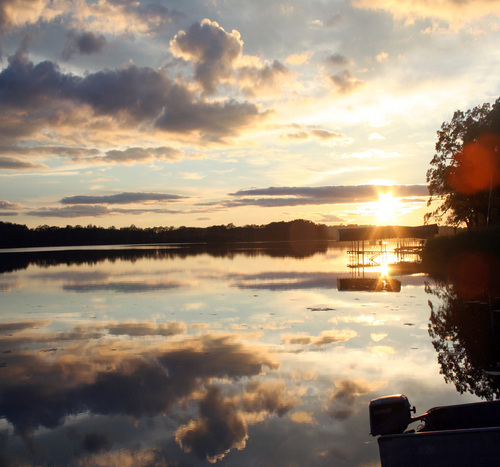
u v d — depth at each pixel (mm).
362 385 7387
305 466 5039
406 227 41125
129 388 7473
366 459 5164
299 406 6625
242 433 5840
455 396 6832
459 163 34219
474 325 11547
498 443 4270
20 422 6285
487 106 34719
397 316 12961
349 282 22094
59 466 5164
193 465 5125
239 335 11000
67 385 7652
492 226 30609
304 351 9438
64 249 79875
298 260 40656
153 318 13383
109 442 5691
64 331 11805
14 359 9234
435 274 25344
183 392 7258
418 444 4367
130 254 55844
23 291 20203
